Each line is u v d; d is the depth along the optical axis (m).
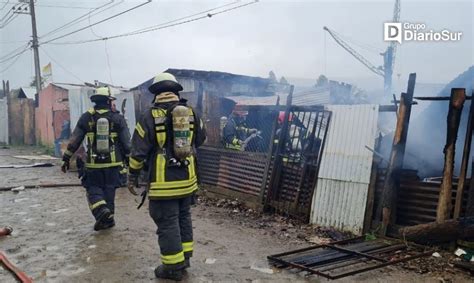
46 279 4.12
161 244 4.11
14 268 4.29
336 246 4.96
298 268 4.34
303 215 6.31
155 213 4.11
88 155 5.83
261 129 7.53
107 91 5.91
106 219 5.80
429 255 4.64
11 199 8.06
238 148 7.76
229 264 4.55
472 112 4.80
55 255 4.82
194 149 4.39
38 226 6.09
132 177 4.22
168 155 4.07
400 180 5.36
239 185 7.40
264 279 4.14
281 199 6.70
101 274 4.25
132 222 6.33
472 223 4.57
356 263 4.52
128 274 4.25
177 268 4.07
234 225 6.15
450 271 4.23
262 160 7.07
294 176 6.55
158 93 4.20
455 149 5.25
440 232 4.75
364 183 5.61
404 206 5.32
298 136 6.62
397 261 4.36
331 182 5.98
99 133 5.77
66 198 8.15
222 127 8.53
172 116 4.07
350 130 5.96
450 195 4.82
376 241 5.18
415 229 4.91
